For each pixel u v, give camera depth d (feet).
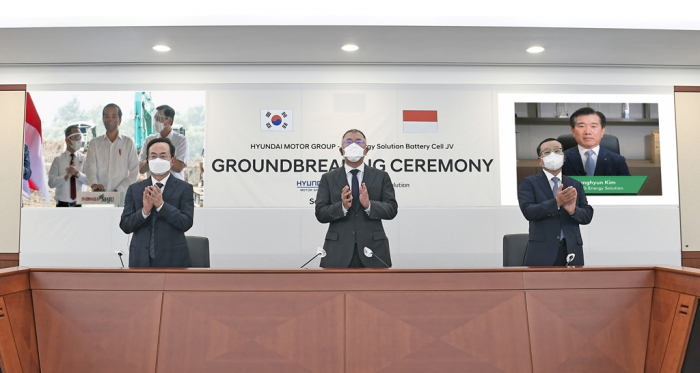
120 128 17.39
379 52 16.22
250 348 8.17
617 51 16.16
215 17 13.88
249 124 17.48
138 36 14.71
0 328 7.87
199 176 17.34
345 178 13.07
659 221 17.58
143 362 8.19
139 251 12.33
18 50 15.84
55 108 17.43
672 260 17.51
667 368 8.09
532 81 17.85
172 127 17.39
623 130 17.87
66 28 14.05
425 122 17.67
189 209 12.78
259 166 17.40
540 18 14.06
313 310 8.29
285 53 16.29
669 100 18.02
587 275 8.64
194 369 8.12
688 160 17.85
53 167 17.31
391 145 17.58
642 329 8.59
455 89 17.76
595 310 8.51
